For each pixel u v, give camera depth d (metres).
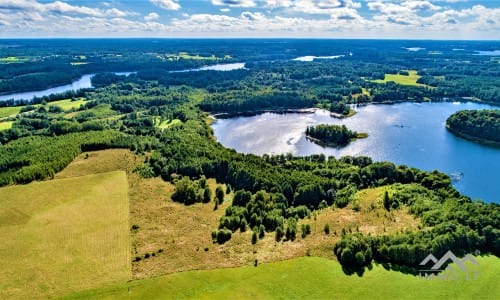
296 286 103.19
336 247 117.06
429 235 116.94
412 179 168.38
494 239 116.88
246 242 127.62
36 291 105.19
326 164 197.00
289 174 176.75
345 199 152.62
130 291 104.00
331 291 100.75
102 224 140.38
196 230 137.00
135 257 119.50
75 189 169.50
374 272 108.00
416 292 99.50
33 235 133.12
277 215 142.00
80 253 122.38
